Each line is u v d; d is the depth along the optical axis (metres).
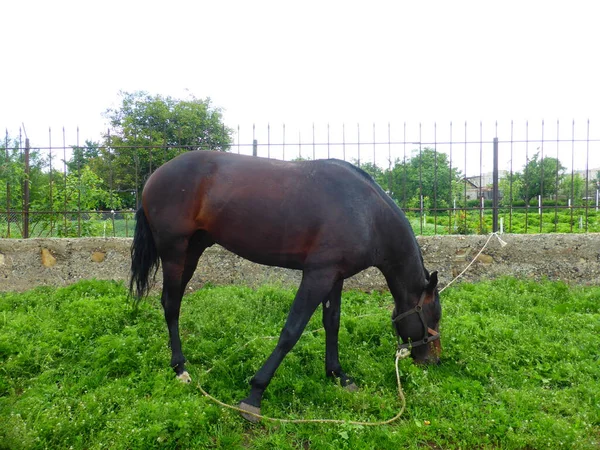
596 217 10.52
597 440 2.50
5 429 2.30
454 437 2.51
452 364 3.42
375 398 2.89
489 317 4.36
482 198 6.46
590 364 3.33
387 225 3.04
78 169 6.64
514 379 3.20
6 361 3.32
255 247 2.98
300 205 2.86
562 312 4.56
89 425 2.52
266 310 4.65
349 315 4.59
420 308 3.21
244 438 2.58
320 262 2.82
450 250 5.72
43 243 5.61
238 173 3.01
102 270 5.68
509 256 5.68
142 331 4.03
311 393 3.03
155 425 2.43
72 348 3.63
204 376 3.24
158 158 9.21
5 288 5.59
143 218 3.44
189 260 3.49
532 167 11.69
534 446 2.42
